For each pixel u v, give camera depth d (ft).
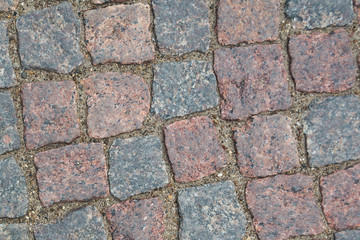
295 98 3.35
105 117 3.34
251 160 3.34
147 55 3.35
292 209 3.34
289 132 3.34
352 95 3.34
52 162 3.33
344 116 3.34
